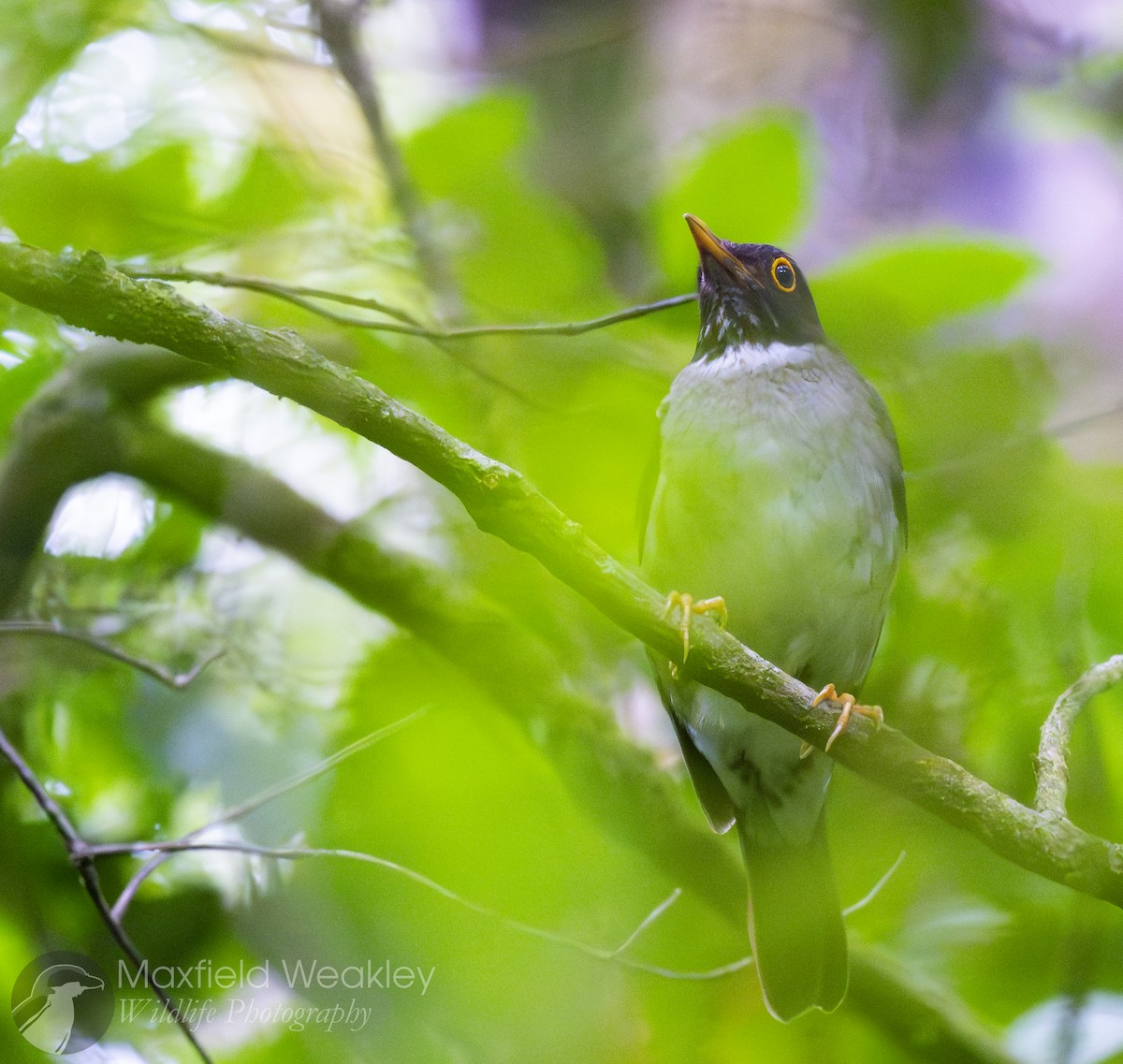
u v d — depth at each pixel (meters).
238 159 9.12
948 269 9.37
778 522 9.32
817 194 10.42
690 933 10.42
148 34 9.12
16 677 10.04
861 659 9.75
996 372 10.34
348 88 9.41
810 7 13.06
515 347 9.43
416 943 9.14
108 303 6.21
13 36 8.85
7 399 9.91
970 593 10.20
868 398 9.65
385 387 9.44
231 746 9.78
